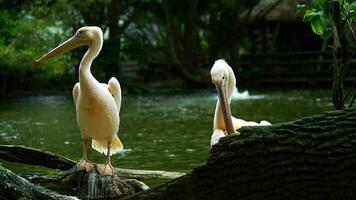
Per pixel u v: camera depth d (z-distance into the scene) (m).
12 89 25.39
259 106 18.97
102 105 7.02
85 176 6.88
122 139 12.52
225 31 30.89
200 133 13.21
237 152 5.16
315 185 4.97
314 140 5.00
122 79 27.80
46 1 23.86
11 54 21.56
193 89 28.52
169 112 18.14
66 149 11.20
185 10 31.36
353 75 26.20
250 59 30.19
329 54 29.08
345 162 4.90
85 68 7.10
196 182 5.30
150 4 30.92
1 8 22.52
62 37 22.88
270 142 5.09
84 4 24.67
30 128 14.52
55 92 26.25
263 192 5.10
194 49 31.47
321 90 25.81
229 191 5.19
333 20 6.51
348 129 4.97
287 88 27.84
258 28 32.41
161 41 32.91
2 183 5.95
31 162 7.74
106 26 28.09
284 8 30.00
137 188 6.87
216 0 30.59
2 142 12.20
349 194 4.91
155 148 11.18
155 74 30.11
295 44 32.06
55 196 6.07
